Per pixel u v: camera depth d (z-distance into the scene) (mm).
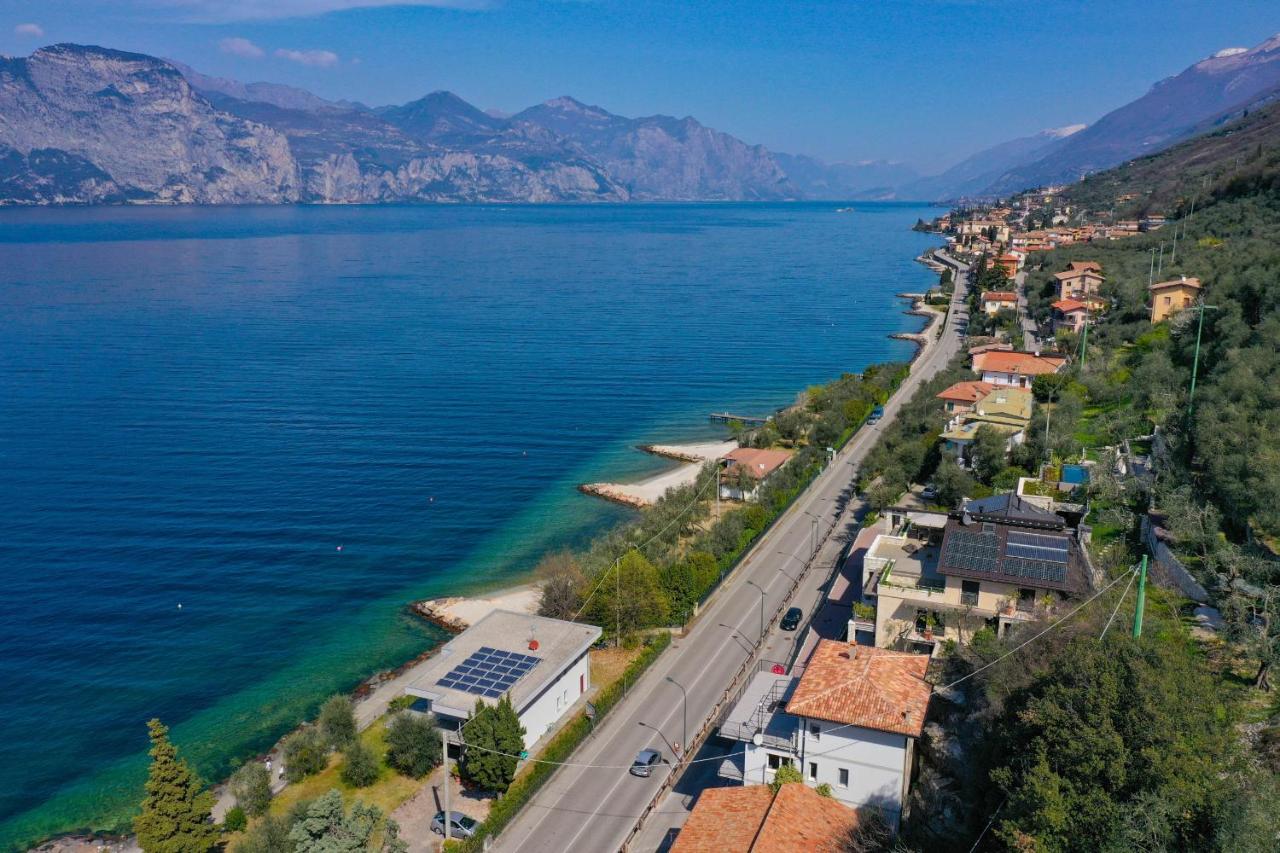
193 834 48906
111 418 145625
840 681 46719
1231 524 58281
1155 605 50875
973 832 38938
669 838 49281
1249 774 32406
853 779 44844
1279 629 44156
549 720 60438
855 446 122188
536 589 87750
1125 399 96500
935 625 56812
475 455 131125
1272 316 89188
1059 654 39781
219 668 74938
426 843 50688
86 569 92812
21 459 125375
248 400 158500
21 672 73938
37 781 61188
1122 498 68750
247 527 104000
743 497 106688
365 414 151500
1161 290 122312
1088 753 31922
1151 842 29844
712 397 163250
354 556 96875
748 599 77812
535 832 50531
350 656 76750
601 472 124562
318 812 45000
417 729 58094
